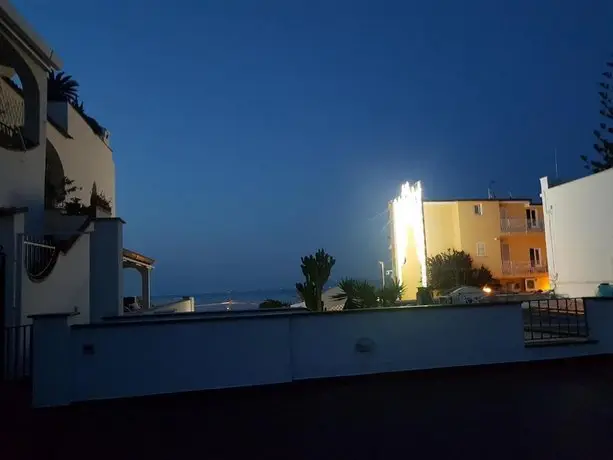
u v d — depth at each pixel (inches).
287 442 257.0
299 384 381.1
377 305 642.8
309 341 389.7
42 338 340.8
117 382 352.8
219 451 247.6
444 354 413.4
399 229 1934.1
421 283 1779.0
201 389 364.8
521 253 1972.2
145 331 361.4
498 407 306.7
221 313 513.0
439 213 1935.3
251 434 271.6
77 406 339.0
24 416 317.4
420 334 410.3
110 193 1059.9
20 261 400.5
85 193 863.7
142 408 332.5
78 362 350.3
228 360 372.2
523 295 1266.0
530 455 228.8
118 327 358.0
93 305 574.2
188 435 273.3
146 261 939.3
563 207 1307.8
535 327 541.0
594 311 452.8
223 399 349.4
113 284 580.7
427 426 274.5
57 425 297.4
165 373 360.8
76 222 600.1
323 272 608.4
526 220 1953.7
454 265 1806.1
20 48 501.4
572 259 1275.8
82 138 847.7
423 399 331.3
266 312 530.3
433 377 395.2
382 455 234.8
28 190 509.7
